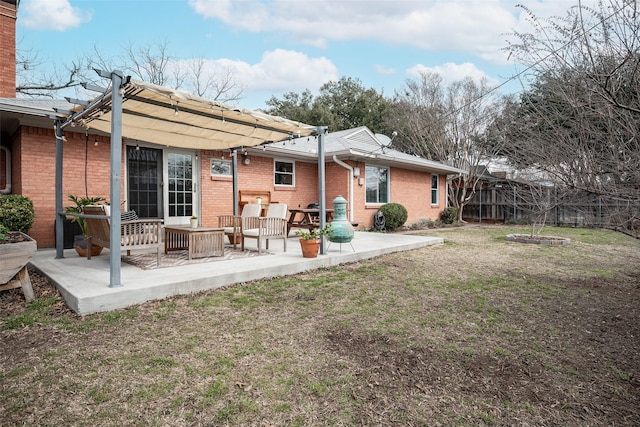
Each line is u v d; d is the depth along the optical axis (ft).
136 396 7.78
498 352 10.28
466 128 64.23
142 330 11.19
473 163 63.31
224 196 34.42
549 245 32.22
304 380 8.58
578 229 46.98
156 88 14.02
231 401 7.68
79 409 7.30
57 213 20.16
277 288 16.11
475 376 8.93
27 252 13.47
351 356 9.87
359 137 50.70
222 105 16.22
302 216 40.68
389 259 23.82
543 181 11.62
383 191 46.21
